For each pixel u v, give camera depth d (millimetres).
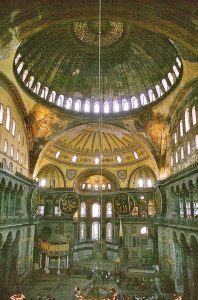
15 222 27750
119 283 31141
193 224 22922
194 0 15523
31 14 17750
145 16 18266
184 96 26578
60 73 32781
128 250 39969
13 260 28938
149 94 33094
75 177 42219
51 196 42031
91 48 31047
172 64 27156
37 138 33688
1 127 24797
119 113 34750
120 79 34219
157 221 34781
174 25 17797
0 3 16172
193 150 24672
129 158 41344
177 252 28344
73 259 41125
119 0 17234
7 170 26062
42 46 28438
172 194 30234
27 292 27922
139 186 42125
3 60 22547
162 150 33562
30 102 30547
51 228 40594
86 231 45375
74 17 19109
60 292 27984
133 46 30219
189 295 25078
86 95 35531
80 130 38062
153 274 31562
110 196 44594
